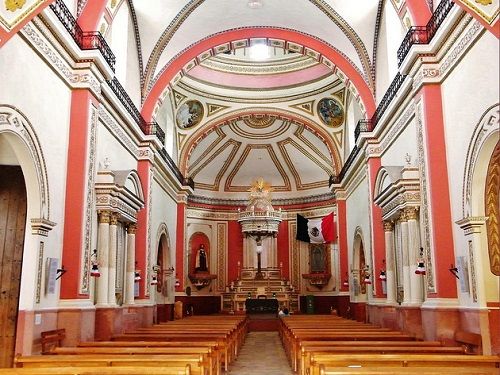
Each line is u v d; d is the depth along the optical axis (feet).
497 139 23.80
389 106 38.17
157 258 57.26
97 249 33.73
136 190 42.11
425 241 29.96
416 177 32.42
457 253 27.61
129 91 43.16
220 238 79.71
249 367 33.04
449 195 28.58
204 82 62.69
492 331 24.31
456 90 27.53
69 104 30.50
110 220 34.91
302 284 77.56
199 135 66.18
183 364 18.24
